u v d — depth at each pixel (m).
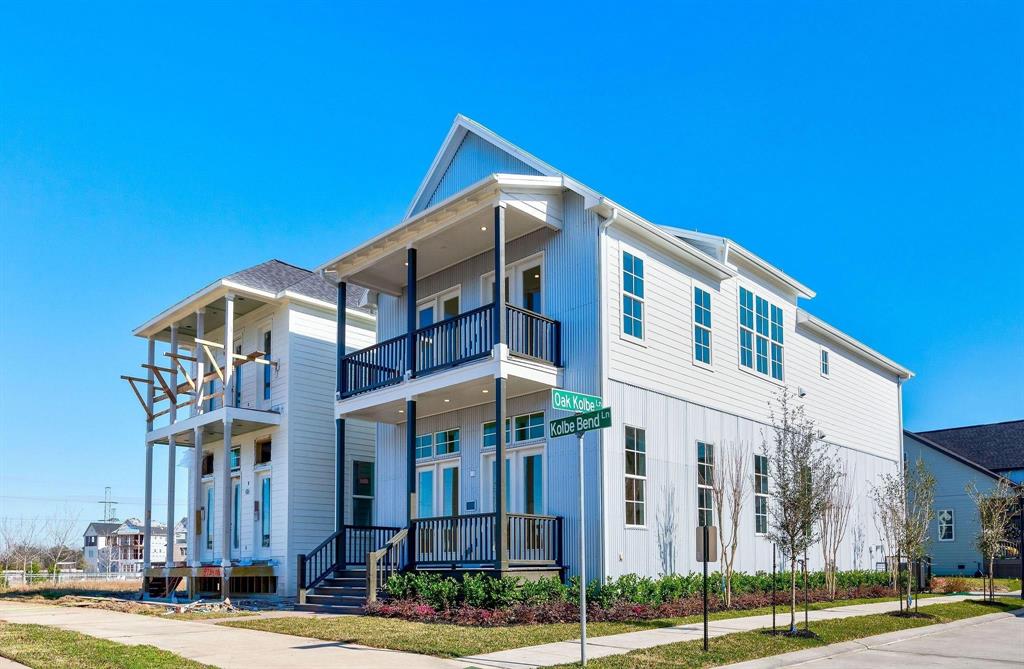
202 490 26.95
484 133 19.86
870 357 27.95
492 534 17.23
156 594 24.41
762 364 22.02
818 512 14.87
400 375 18.31
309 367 24.02
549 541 16.19
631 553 16.33
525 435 17.55
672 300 18.77
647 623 13.88
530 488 17.30
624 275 17.36
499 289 16.02
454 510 19.11
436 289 20.47
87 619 16.14
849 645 12.65
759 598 17.94
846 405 26.22
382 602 15.86
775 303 23.11
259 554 23.77
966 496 36.41
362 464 24.67
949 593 24.77
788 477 15.85
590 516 15.95
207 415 23.08
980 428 42.62
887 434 28.83
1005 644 13.30
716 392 19.81
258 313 25.23
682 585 17.06
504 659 10.32
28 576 48.53
